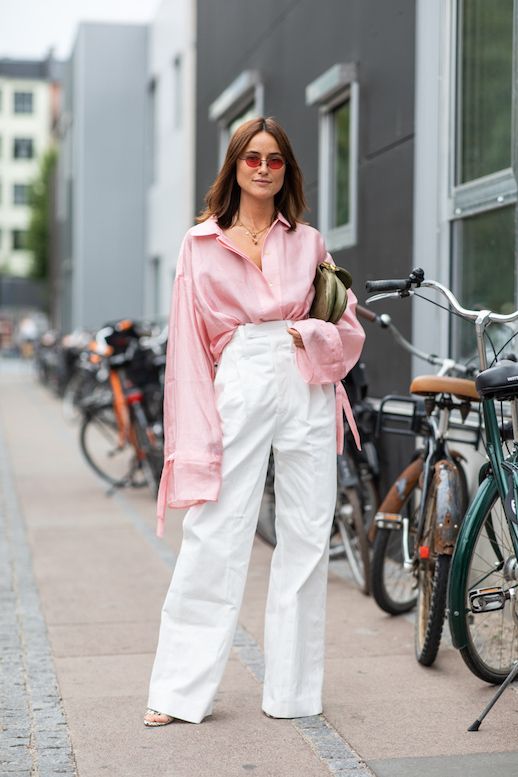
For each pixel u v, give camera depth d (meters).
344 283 3.69
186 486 3.45
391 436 6.22
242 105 10.25
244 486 3.48
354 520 5.30
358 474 5.42
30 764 3.17
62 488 9.08
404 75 6.11
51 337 24.34
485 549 3.69
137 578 5.72
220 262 3.51
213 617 3.50
